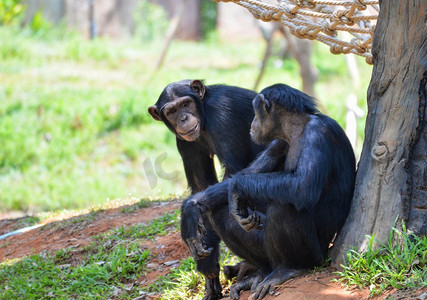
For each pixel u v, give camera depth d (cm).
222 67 4797
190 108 1152
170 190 2828
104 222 1455
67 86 3812
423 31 834
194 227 918
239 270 1036
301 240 873
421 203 837
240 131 1129
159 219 1383
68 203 2656
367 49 1063
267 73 4450
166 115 1167
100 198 2658
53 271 1241
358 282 810
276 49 5038
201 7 6172
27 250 1412
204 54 5309
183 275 1084
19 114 3300
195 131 1138
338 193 896
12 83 3812
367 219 859
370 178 866
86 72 4291
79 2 5962
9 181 2880
